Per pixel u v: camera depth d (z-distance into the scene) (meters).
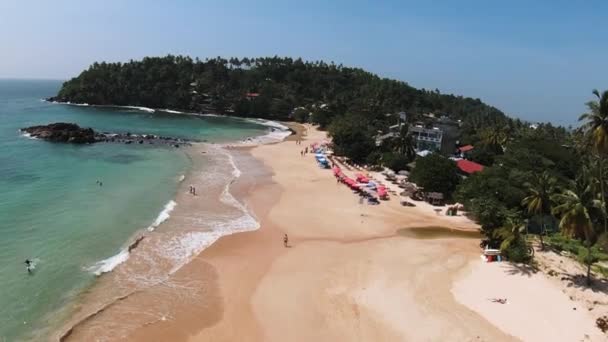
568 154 71.50
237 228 47.06
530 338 28.30
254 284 34.59
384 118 169.88
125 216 48.22
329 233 47.25
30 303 29.94
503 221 43.09
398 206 59.22
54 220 45.22
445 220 54.12
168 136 118.19
